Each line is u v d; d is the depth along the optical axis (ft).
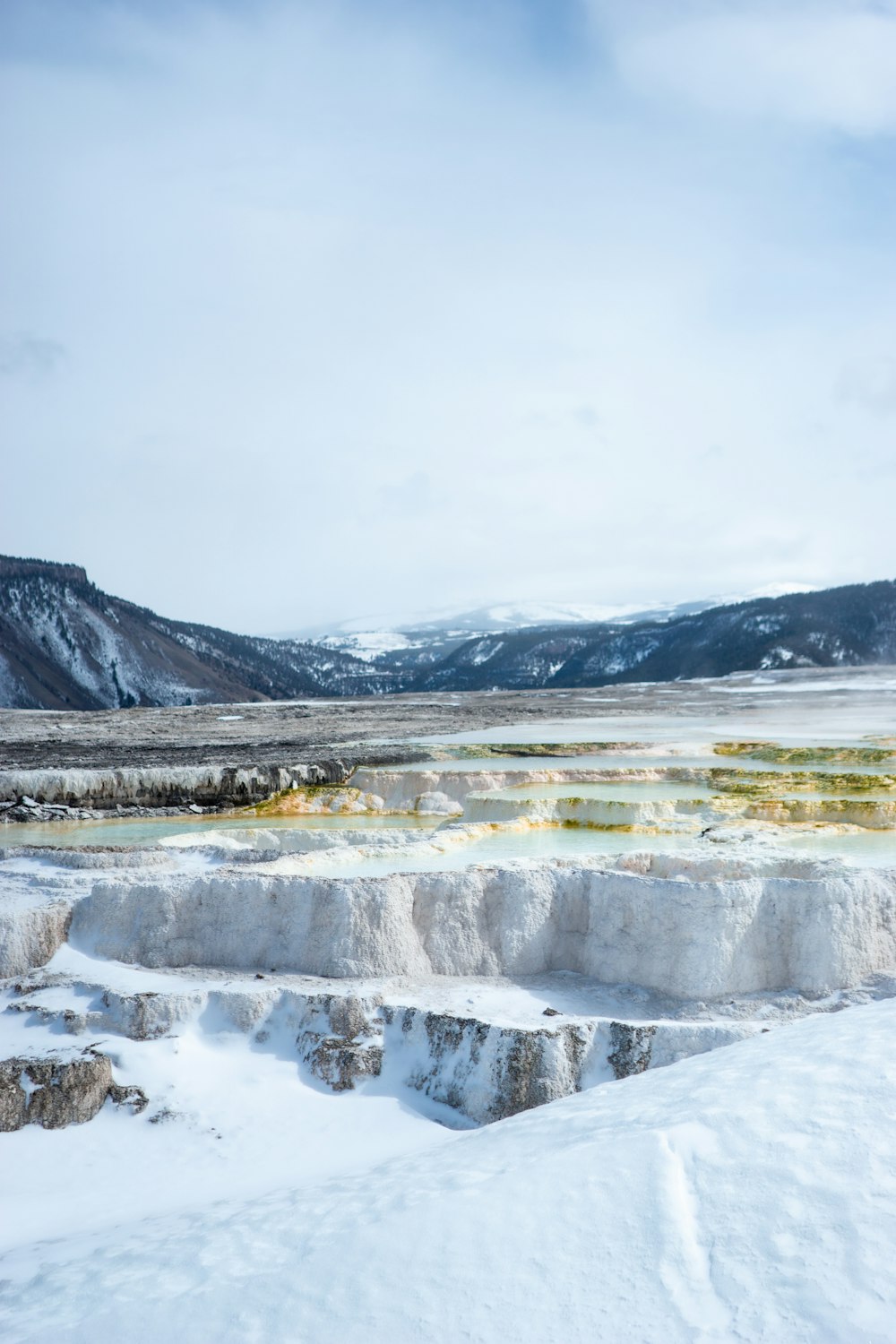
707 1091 23.53
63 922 44.50
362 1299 18.71
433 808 86.33
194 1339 18.76
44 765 106.73
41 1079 34.65
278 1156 31.89
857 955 40.68
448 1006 38.14
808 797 69.00
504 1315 17.42
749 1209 18.30
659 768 87.51
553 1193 20.40
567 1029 35.22
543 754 105.91
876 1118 19.88
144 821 86.43
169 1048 37.37
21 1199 30.17
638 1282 17.40
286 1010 38.88
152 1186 30.50
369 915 42.75
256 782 95.04
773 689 255.09
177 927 43.96
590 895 43.73
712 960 40.01
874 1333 14.98
